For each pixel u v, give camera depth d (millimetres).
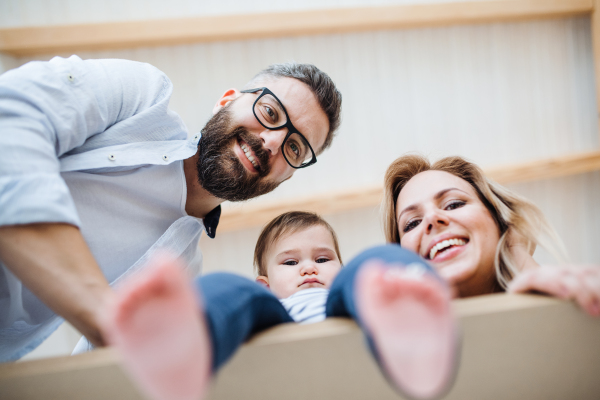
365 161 4273
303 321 1141
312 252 1592
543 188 4582
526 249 1270
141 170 1279
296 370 716
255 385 713
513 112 4465
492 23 4332
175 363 470
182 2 3779
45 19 3611
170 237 1318
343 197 4070
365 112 4238
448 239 1192
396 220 1462
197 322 486
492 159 4477
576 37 4461
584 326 769
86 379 685
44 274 805
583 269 787
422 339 489
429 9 3998
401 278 494
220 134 1505
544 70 4461
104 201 1221
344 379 726
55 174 904
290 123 1545
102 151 1191
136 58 3844
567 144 4566
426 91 4309
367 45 4168
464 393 761
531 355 762
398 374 500
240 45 3965
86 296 794
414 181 1382
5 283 1069
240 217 3891
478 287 1190
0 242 822
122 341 462
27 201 830
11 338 1224
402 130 4305
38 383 682
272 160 1529
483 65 4367
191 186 1537
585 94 4539
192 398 480
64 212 856
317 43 4082
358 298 537
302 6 3938
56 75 1094
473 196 1299
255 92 1570
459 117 4383
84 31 3553
